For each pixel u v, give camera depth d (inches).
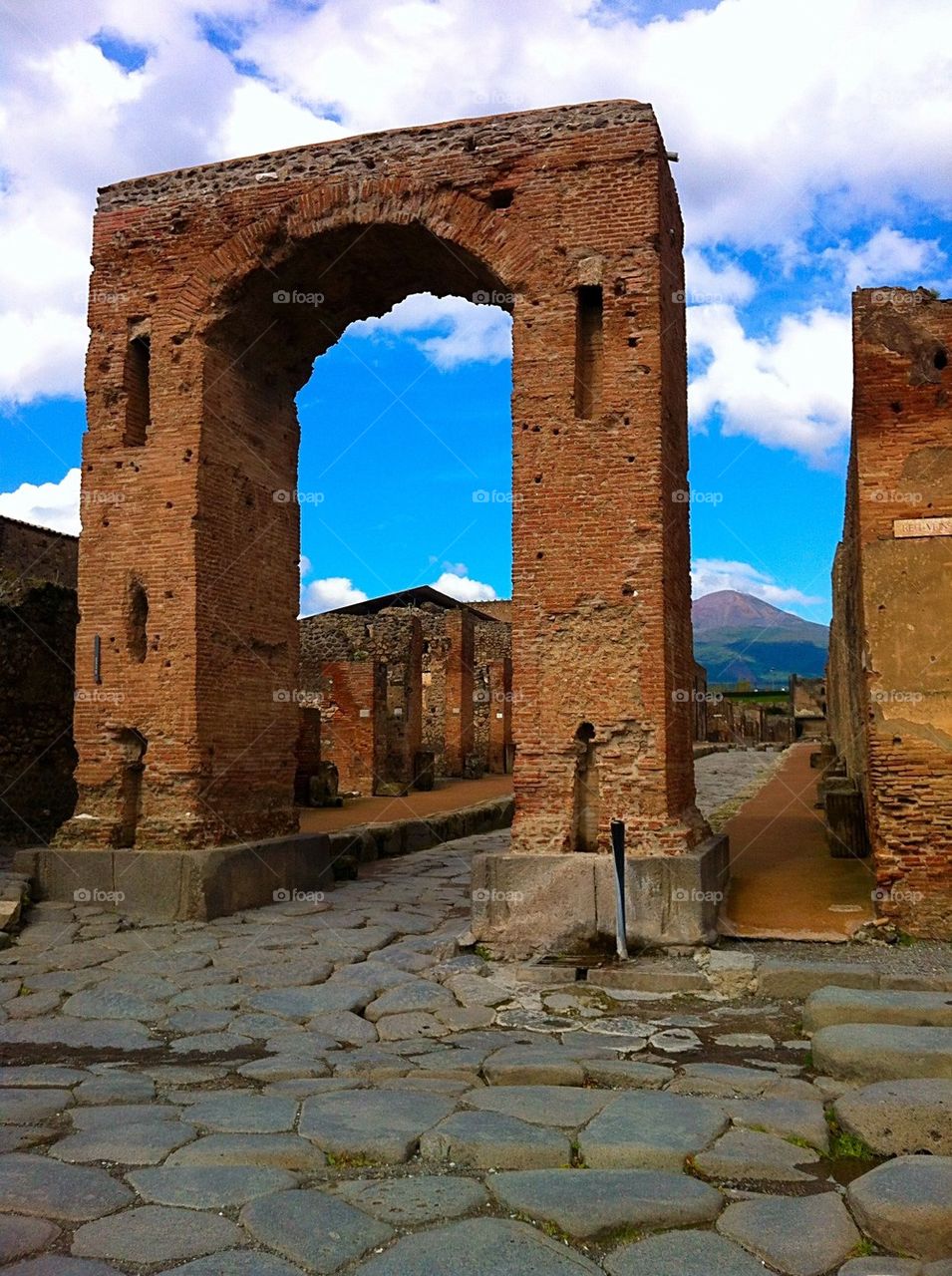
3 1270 171.9
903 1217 186.1
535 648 469.4
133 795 552.1
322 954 444.8
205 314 558.3
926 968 375.2
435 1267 174.4
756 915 462.9
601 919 434.9
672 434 495.2
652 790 448.5
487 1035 333.7
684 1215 194.7
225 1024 352.2
